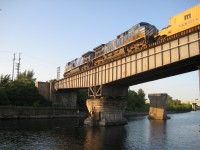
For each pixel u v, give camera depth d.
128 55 51.03
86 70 71.75
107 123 67.19
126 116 136.38
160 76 51.84
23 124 67.69
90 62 75.38
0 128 57.91
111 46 63.00
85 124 69.81
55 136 48.38
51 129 58.91
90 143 41.75
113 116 69.75
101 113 67.75
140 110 170.50
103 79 62.25
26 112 88.62
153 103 118.69
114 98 68.38
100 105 66.81
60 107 102.19
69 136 48.72
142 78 54.69
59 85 101.31
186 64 40.75
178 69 44.53
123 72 53.25
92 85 67.94
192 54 36.12
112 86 66.69
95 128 62.28
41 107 94.06
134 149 38.00
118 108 69.44
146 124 81.75
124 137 49.06
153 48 43.81
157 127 71.69
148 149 38.31
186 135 54.47
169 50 40.16
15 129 56.91
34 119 86.06
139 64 47.62
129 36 55.12
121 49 58.22
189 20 38.12
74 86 82.12
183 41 37.72
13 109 85.31
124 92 69.44
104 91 64.69
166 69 44.59
